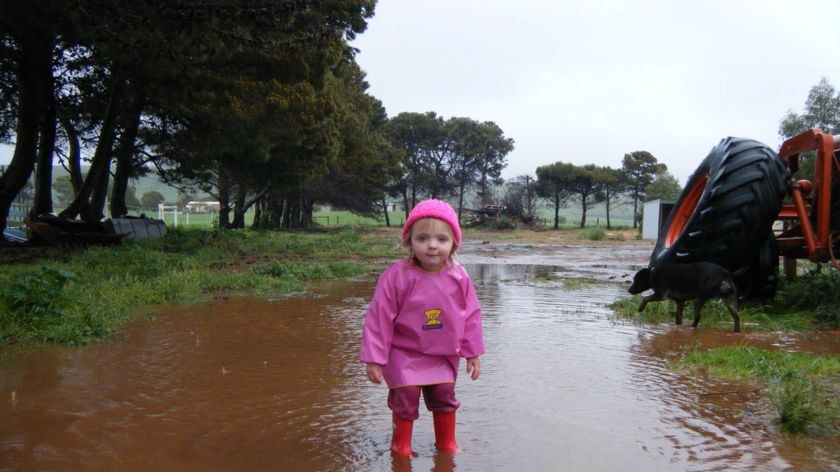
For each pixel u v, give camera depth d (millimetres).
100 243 16688
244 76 18578
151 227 21547
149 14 11281
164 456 3287
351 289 11078
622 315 8203
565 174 59781
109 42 12922
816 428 3793
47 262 11984
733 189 8148
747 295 8766
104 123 19672
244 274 11992
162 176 26266
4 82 19172
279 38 13188
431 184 66500
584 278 14195
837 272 9234
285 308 8609
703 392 4602
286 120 19266
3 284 7512
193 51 12648
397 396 3324
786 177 8383
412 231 3322
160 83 17609
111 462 3195
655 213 39469
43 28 13273
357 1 21094
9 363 5324
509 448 3447
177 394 4457
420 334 3311
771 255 8594
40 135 19422
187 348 5992
